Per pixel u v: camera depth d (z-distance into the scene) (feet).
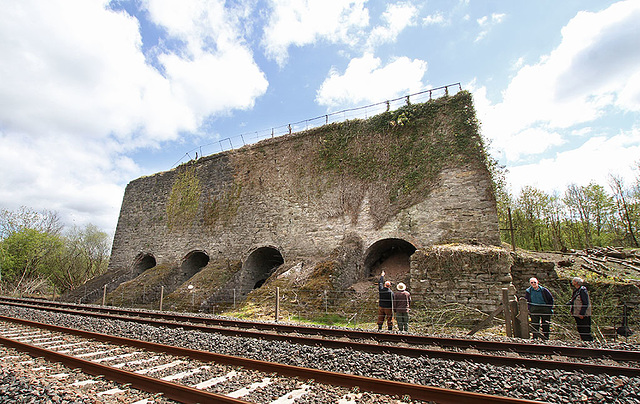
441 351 18.38
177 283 72.23
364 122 60.95
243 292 62.54
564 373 14.74
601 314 32.32
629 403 11.95
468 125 50.90
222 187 75.15
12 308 44.24
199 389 12.41
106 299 67.36
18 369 15.44
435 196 50.06
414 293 39.27
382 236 52.21
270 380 14.55
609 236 90.58
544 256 51.65
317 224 59.67
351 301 42.93
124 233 90.58
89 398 11.94
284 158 68.08
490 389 13.41
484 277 36.52
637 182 89.71
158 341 23.68
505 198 82.64
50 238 109.50
